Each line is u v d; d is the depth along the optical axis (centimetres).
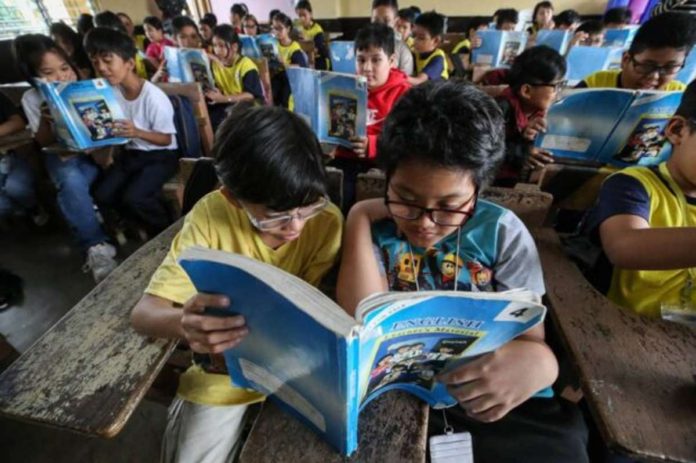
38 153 211
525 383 54
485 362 54
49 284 183
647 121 110
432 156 52
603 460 80
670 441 48
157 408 123
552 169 107
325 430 51
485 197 91
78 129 152
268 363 49
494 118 55
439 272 72
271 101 336
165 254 88
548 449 67
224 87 302
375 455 51
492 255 71
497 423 70
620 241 70
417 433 54
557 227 136
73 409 55
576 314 68
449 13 579
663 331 64
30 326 160
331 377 39
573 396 92
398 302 38
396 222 69
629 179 78
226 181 59
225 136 58
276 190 57
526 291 45
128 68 171
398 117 55
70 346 64
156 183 190
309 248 77
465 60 378
